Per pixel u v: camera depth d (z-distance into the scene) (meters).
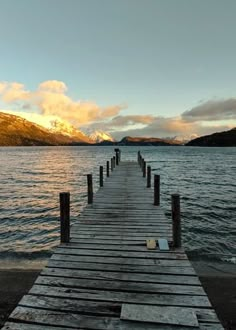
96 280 4.52
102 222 7.91
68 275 4.70
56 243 10.84
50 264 5.15
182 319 3.46
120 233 6.93
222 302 5.96
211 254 9.38
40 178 31.17
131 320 3.45
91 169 41.19
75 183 27.27
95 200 10.88
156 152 111.62
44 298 3.98
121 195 11.81
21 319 3.49
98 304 3.82
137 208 9.59
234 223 13.48
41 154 95.44
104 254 5.60
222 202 18.38
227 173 36.59
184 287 4.30
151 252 5.70
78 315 3.57
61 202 6.26
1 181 28.97
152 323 3.40
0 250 9.98
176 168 43.56
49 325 3.38
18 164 51.53
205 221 13.83
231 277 7.21
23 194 21.61
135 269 4.93
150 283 4.43
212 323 3.42
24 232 12.30
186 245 10.31
